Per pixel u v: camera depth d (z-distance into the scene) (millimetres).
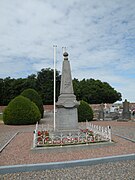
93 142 8906
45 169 6027
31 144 9555
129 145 8961
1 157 7320
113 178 5199
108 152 7754
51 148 8055
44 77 55656
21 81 56750
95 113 31094
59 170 5922
